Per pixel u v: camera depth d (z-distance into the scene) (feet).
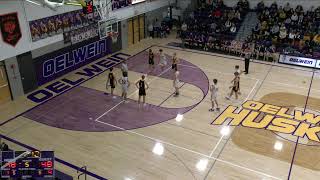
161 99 51.88
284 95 53.01
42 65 56.59
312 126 43.80
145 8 82.64
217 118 46.16
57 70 60.08
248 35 79.41
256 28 78.89
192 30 84.84
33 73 55.11
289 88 55.77
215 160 37.29
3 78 50.60
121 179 34.14
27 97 53.31
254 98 51.98
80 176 34.53
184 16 94.27
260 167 36.11
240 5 87.25
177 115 47.14
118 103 50.85
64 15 58.49
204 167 36.11
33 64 54.80
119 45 75.97
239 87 54.34
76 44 63.00
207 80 59.11
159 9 89.76
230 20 84.12
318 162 36.81
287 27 78.23
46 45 56.34
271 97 52.24
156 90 55.01
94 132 43.06
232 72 62.95
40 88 56.44
